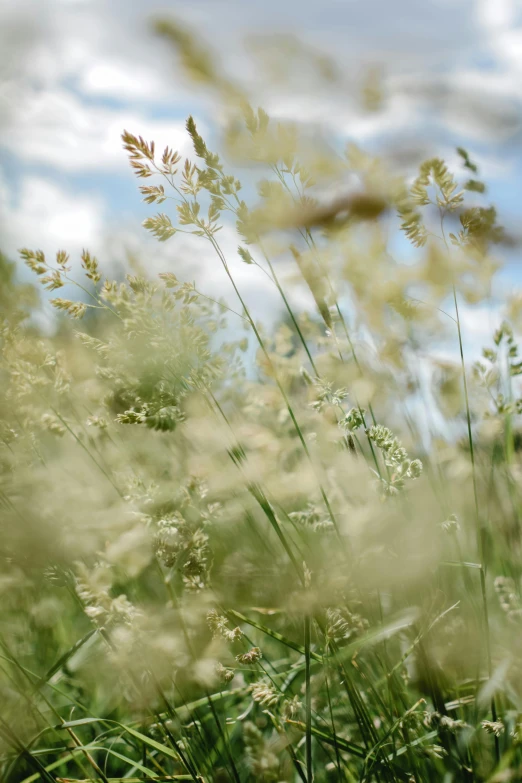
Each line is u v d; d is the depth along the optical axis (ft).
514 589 3.67
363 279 3.23
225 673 3.28
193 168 3.20
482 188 3.12
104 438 3.94
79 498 3.40
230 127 3.06
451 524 3.36
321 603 3.26
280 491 3.52
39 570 3.34
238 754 3.79
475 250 3.15
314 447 3.65
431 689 3.53
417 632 3.53
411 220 3.12
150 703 3.32
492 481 3.87
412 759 3.44
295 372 4.03
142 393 3.24
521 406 3.81
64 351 3.57
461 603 3.58
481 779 3.50
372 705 3.65
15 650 3.87
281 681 3.75
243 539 3.98
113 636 3.26
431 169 3.05
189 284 3.30
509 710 3.68
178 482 3.52
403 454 3.36
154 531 3.28
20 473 3.43
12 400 3.50
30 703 3.48
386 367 3.73
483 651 3.49
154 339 3.22
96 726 3.94
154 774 3.49
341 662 3.43
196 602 3.33
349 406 3.46
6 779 3.53
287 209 3.11
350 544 3.33
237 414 4.12
